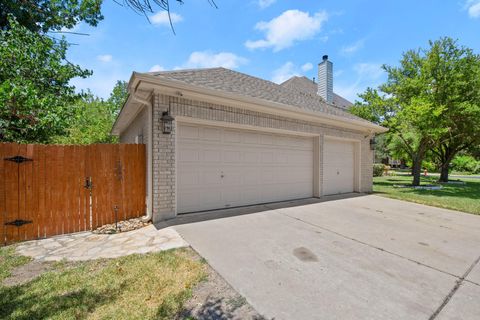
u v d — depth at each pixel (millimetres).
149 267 3215
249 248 3918
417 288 2828
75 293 2641
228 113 6273
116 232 4730
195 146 5953
